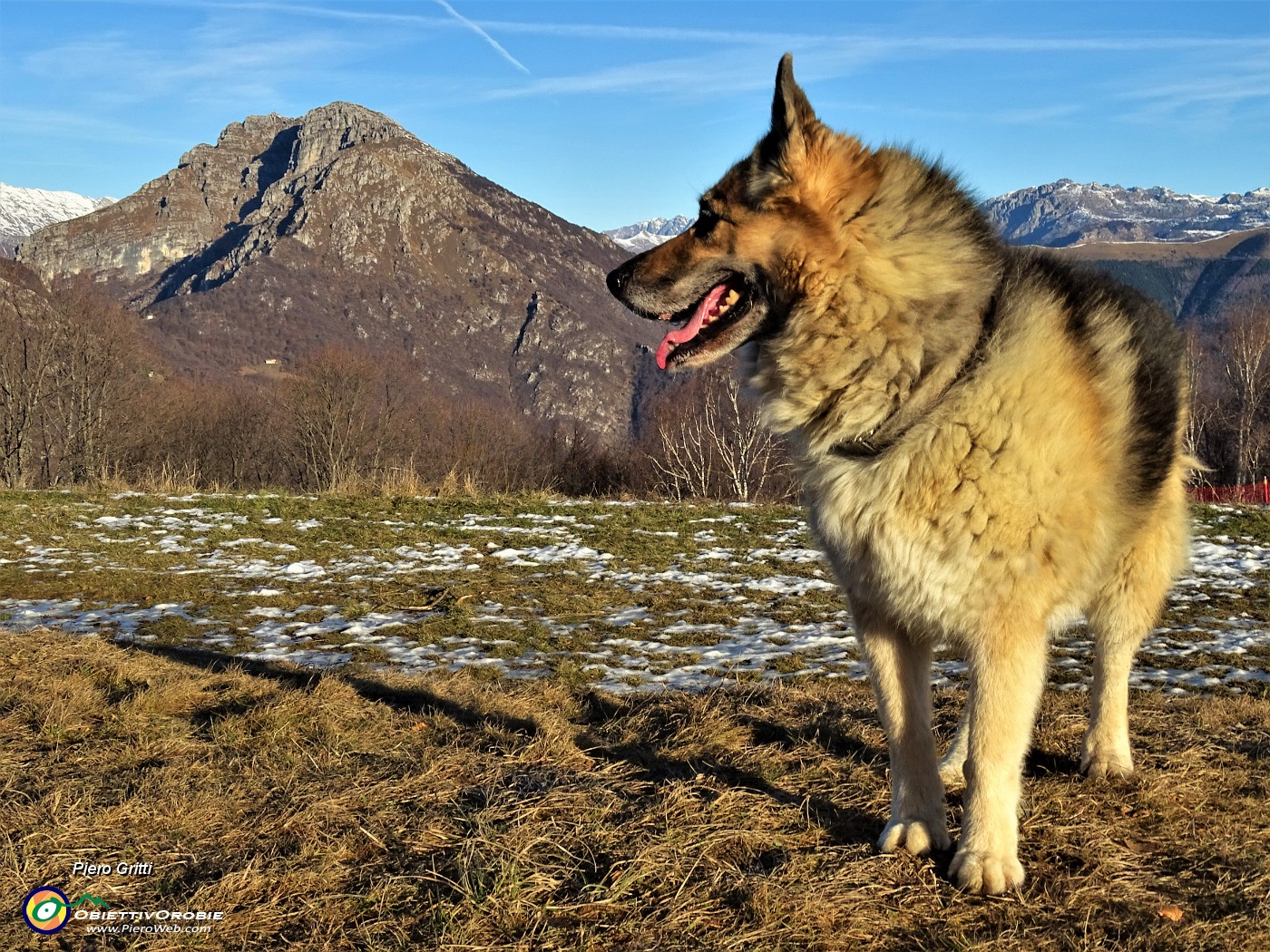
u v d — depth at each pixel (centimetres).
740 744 159
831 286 123
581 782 142
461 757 150
